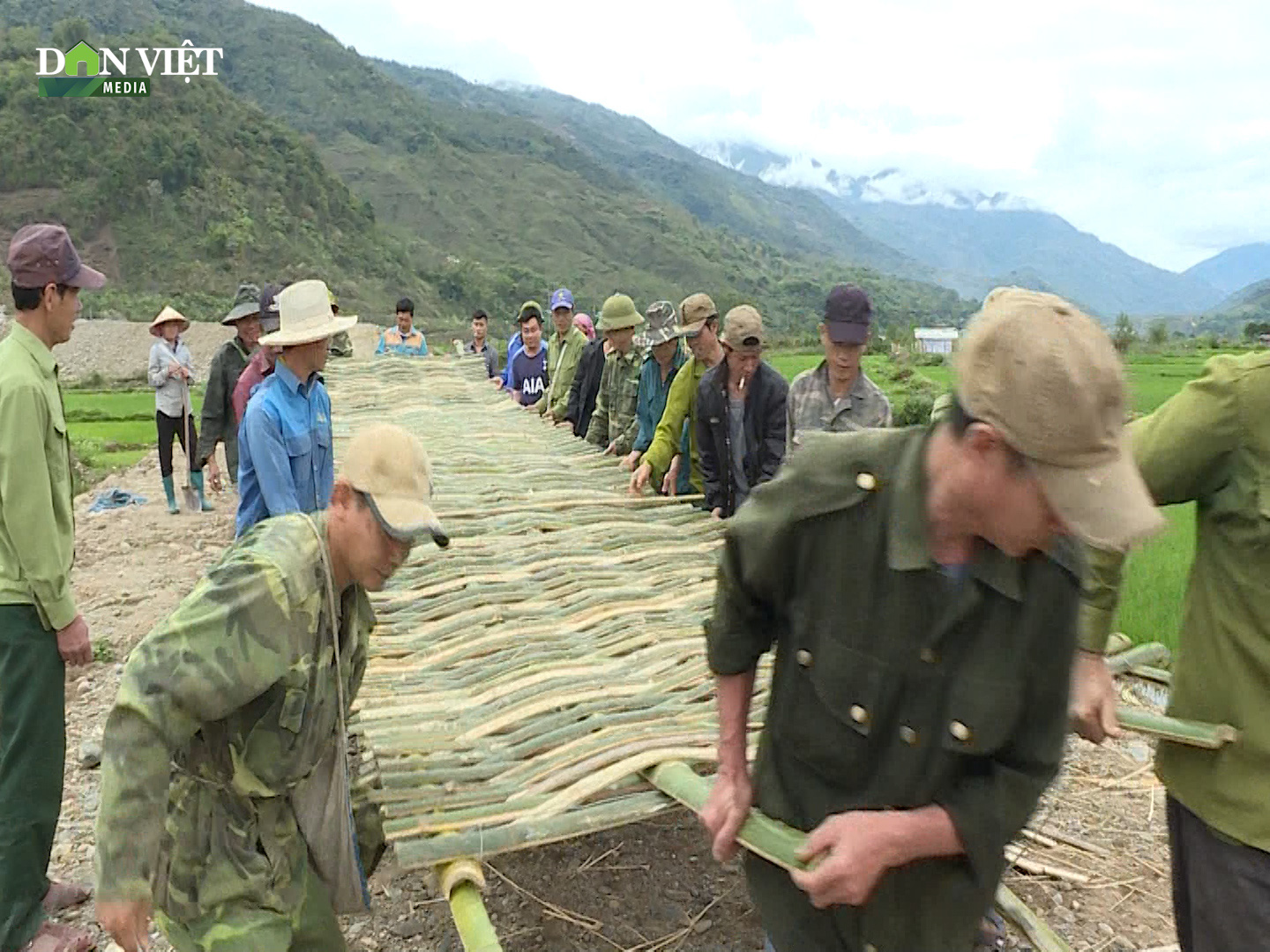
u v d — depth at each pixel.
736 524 1.65
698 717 2.85
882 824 1.49
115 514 9.85
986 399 1.29
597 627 3.54
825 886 1.47
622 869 3.65
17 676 2.98
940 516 1.41
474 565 4.06
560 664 3.18
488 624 3.52
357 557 2.05
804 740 1.65
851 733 1.59
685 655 3.28
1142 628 5.20
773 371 4.88
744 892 3.50
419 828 2.22
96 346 40.34
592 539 4.46
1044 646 1.46
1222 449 2.07
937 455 1.41
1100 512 1.25
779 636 1.72
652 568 4.19
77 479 12.95
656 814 2.31
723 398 4.92
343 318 4.13
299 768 2.05
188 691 1.81
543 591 3.86
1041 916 3.26
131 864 1.78
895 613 1.50
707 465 5.05
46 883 3.14
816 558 1.57
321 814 2.14
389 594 3.73
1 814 2.99
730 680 1.82
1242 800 2.09
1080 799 4.05
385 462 2.03
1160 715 2.24
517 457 6.13
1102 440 1.24
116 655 5.84
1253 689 2.09
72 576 7.57
